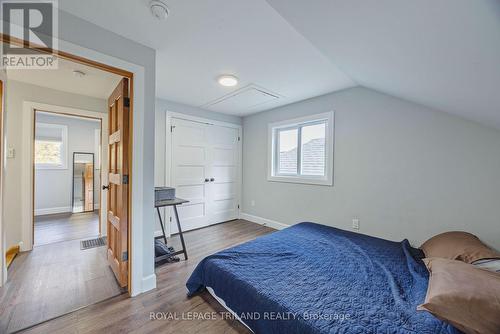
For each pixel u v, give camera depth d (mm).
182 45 1770
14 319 1461
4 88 1791
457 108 1722
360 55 1485
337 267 1621
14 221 2541
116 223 1964
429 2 739
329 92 2873
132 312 1570
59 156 4754
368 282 1413
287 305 1181
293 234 2375
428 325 1008
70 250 2668
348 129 2727
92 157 5059
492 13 641
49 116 4633
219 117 3979
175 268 2264
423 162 2158
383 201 2441
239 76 2373
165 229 3264
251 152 4160
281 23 1493
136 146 1747
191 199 3611
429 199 2129
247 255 1826
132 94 1738
